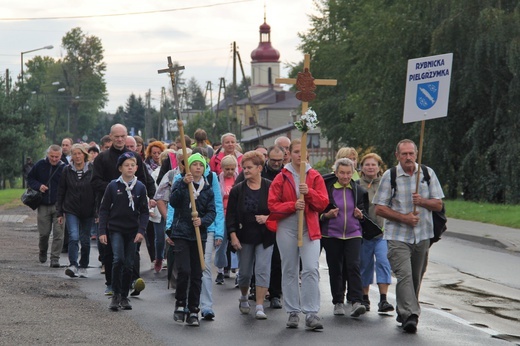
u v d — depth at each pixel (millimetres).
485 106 44375
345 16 71438
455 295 16641
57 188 19797
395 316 13805
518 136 42500
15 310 13086
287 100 176875
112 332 11773
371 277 14391
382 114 48031
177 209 12992
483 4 43531
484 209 35625
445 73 13320
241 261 13820
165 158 18797
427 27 46375
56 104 151125
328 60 70062
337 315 13805
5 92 75875
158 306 14289
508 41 42156
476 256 22906
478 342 11805
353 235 13703
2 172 75500
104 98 148625
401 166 12852
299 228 12680
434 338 12008
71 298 14758
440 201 12789
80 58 147625
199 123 142625
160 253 18672
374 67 49844
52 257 19500
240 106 192250
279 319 13461
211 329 12453
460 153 45875
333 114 69625
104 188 16453
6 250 22812
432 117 13258
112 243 13906
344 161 13781
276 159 15797
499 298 16328
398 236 12758
